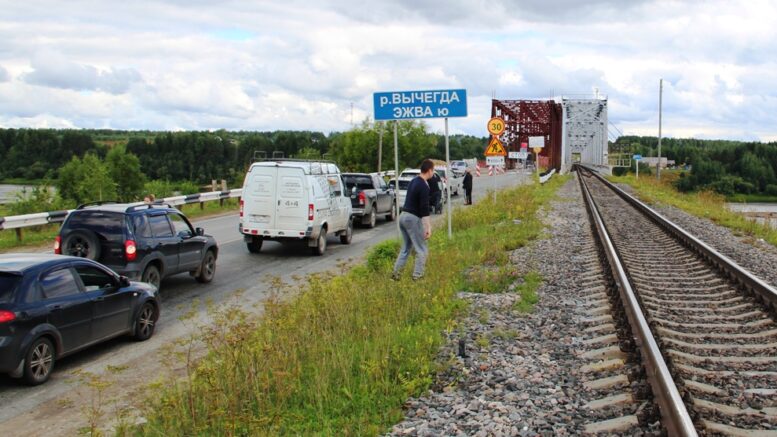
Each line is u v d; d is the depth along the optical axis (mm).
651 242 17531
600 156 108812
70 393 7562
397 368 6961
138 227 11844
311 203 17656
